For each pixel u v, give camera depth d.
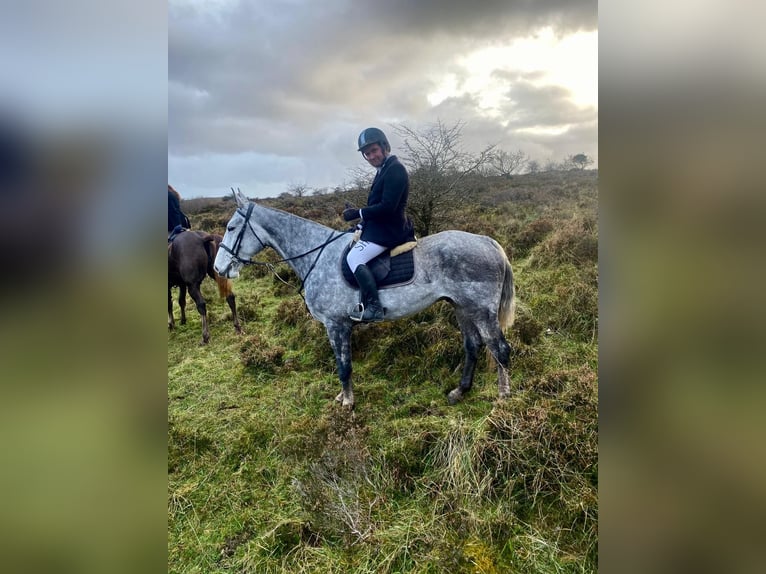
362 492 2.40
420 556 1.99
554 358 3.57
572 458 2.32
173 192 5.14
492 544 2.02
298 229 3.29
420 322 4.26
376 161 2.90
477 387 3.43
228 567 2.09
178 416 3.39
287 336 4.77
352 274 3.01
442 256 2.98
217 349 4.75
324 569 2.00
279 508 2.42
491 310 3.00
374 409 3.28
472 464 2.41
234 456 2.87
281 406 3.44
